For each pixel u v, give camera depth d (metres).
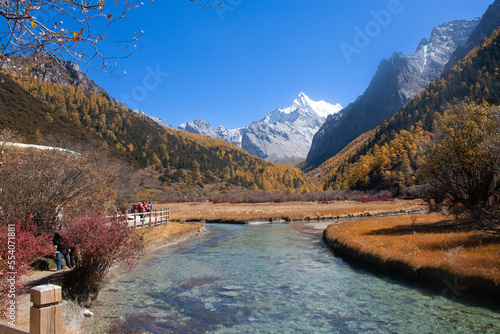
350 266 16.05
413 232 20.61
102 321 8.98
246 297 11.27
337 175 198.25
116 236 11.26
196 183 162.00
